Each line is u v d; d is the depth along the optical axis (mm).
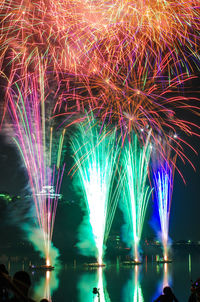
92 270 44375
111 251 68312
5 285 6930
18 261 51219
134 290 27516
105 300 23375
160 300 10258
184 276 36594
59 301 22906
